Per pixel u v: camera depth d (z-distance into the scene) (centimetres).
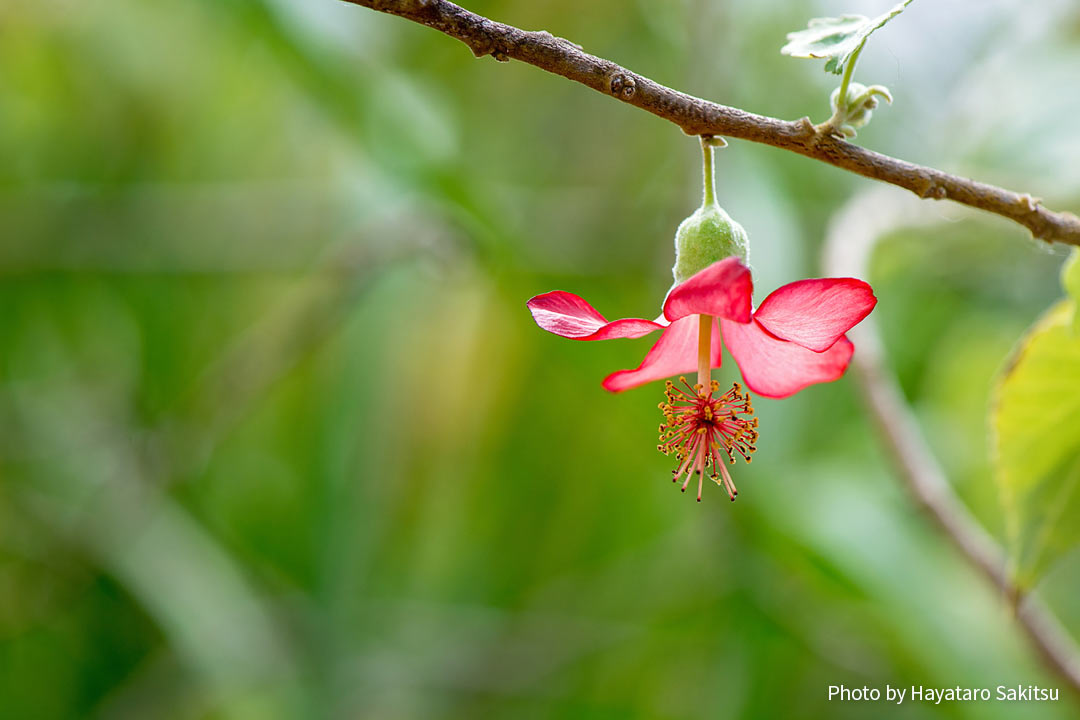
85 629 46
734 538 43
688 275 36
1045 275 46
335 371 45
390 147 43
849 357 36
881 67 46
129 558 44
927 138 46
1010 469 37
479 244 44
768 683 43
